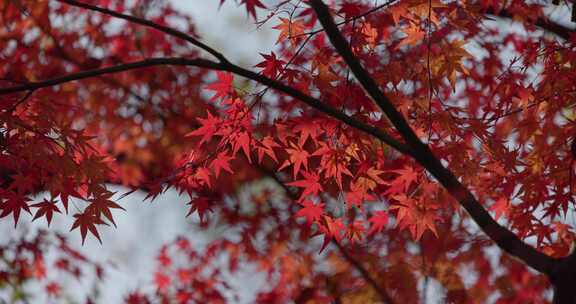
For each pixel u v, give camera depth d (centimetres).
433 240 568
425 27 421
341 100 412
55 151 375
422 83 427
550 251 446
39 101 381
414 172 422
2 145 364
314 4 377
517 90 413
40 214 360
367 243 598
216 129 401
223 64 386
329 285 630
